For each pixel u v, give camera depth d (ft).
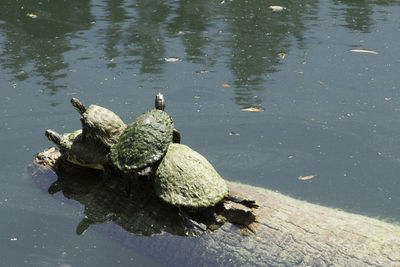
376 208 16.83
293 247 13.75
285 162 19.88
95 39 34.68
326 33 35.83
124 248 15.14
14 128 22.02
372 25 37.52
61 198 17.25
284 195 17.38
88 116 16.98
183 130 22.12
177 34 35.96
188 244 14.53
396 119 22.79
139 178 16.47
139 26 37.91
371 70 28.68
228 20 39.58
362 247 13.43
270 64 29.96
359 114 23.39
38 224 16.06
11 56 31.14
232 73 28.58
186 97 25.32
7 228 15.81
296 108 24.11
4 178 18.43
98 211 16.35
